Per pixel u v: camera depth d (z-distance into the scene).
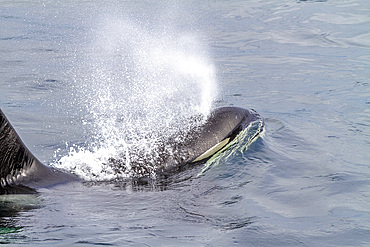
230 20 42.12
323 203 11.88
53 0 52.22
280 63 29.89
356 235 10.05
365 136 17.48
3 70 27.19
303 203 11.91
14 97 22.47
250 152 15.51
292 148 16.20
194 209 11.56
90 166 13.89
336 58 30.73
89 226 10.41
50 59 29.97
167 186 13.11
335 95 23.16
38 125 18.64
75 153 15.33
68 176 13.18
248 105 21.56
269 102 22.11
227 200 12.13
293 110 20.84
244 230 10.30
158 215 11.16
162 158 14.40
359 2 46.47
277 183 13.30
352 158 15.30
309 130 18.16
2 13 45.03
